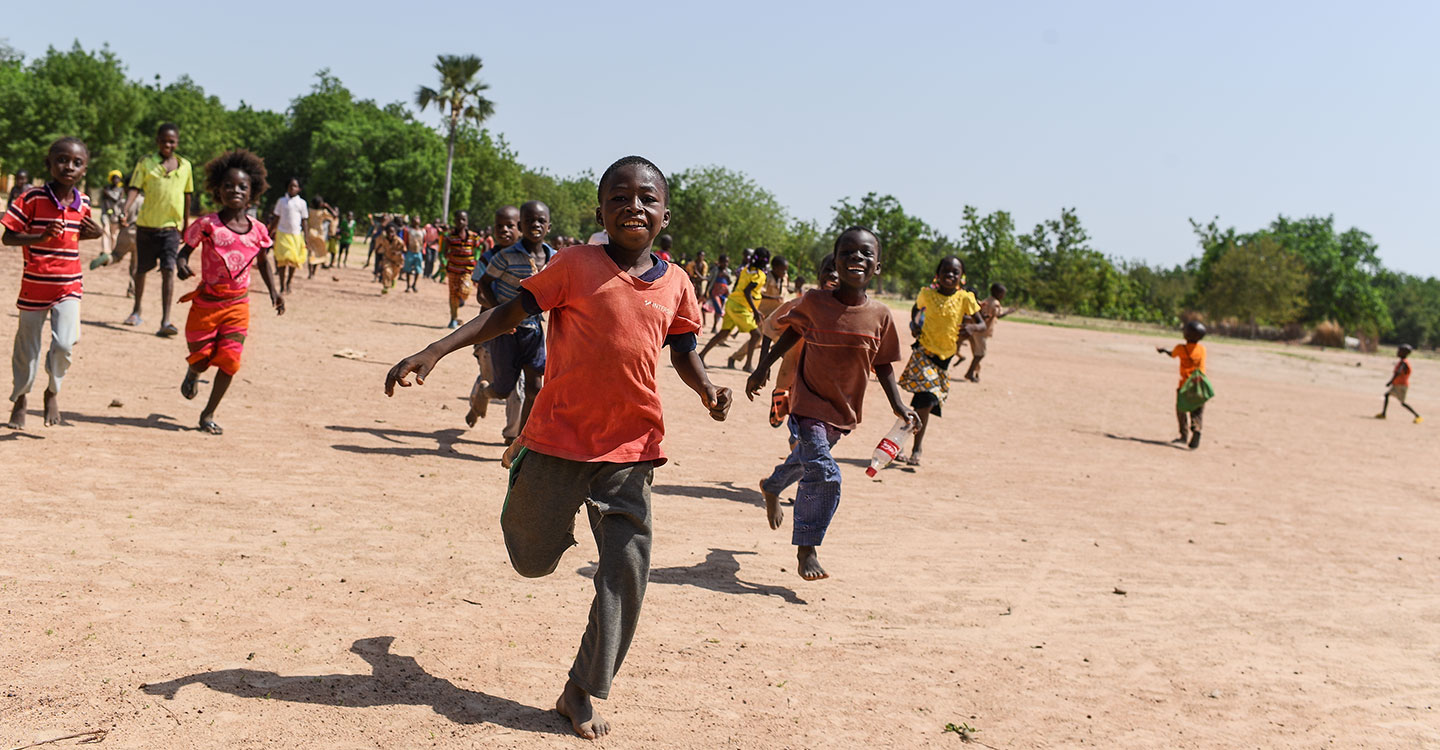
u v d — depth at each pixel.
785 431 12.11
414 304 22.80
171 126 12.62
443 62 68.38
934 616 5.74
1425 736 4.68
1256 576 7.50
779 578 6.17
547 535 3.90
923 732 4.11
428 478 7.62
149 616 4.37
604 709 3.98
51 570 4.78
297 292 22.00
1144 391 23.83
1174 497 10.52
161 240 12.70
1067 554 7.55
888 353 6.37
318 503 6.55
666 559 6.31
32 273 7.28
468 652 4.39
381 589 5.08
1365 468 14.41
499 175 98.88
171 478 6.70
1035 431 14.75
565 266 3.78
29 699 3.50
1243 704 4.86
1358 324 91.19
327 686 3.88
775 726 4.00
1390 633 6.37
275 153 95.44
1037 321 68.38
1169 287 107.88
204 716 3.52
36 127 78.62
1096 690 4.84
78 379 9.51
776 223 91.19
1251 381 32.44
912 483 9.80
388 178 84.88
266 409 9.45
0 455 6.68
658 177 3.85
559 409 3.81
